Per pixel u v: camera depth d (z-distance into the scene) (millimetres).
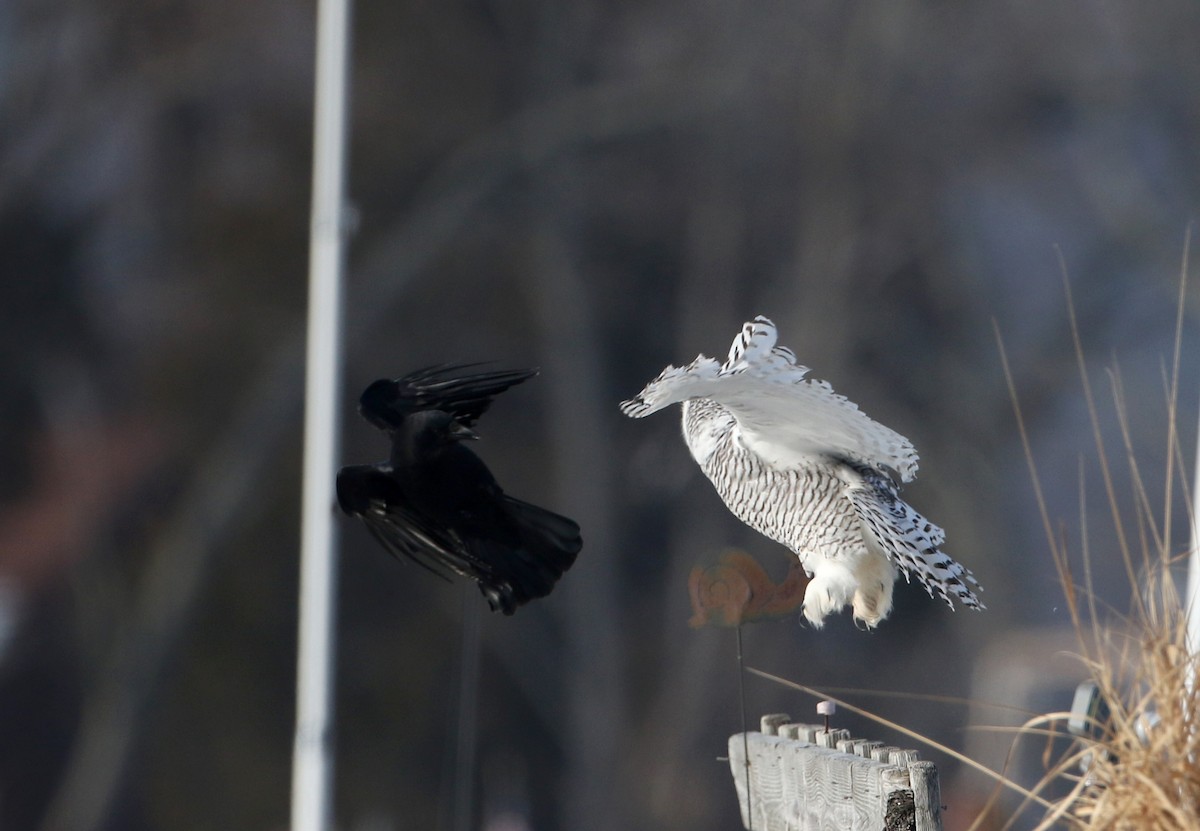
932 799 4125
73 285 24969
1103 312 25500
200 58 24391
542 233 26156
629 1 26703
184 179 24969
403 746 24719
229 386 25109
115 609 24578
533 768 24938
